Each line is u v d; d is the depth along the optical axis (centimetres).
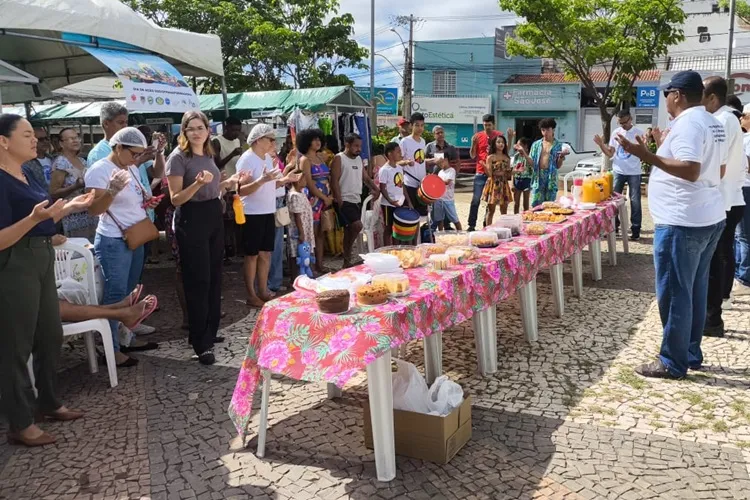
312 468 292
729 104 555
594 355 439
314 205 696
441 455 290
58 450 315
